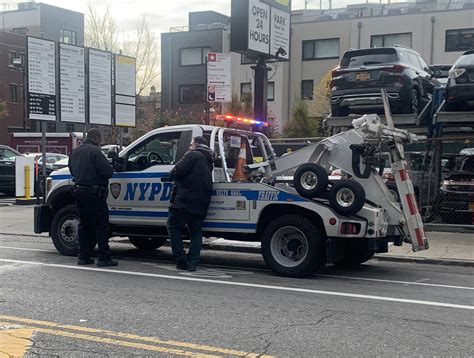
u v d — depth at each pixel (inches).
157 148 371.2
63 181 389.7
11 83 1953.7
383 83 494.3
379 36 1443.2
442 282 319.9
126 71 704.4
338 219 311.3
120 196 373.4
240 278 319.9
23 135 1293.1
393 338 207.9
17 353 188.4
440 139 501.4
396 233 341.1
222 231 342.3
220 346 196.7
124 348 194.1
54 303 253.1
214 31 1699.1
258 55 593.9
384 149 330.6
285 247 329.1
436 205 546.0
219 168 362.0
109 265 350.9
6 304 250.4
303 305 256.4
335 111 531.5
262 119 600.7
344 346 198.1
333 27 1489.9
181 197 330.0
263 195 329.4
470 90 469.7
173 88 1770.4
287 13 624.1
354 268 366.6
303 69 1530.5
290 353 190.2
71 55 644.1
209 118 573.0
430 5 1631.4
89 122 665.0
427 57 1391.5
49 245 443.8
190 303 256.7
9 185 866.8
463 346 199.6
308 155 346.3
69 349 192.7
